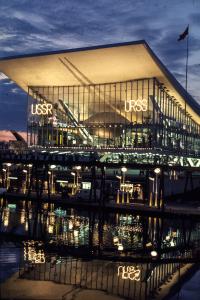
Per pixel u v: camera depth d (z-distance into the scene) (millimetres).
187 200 63281
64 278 23219
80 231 37219
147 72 68875
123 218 46094
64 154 74875
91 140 76812
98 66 70125
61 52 68500
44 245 31062
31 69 76688
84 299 20203
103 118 76000
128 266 26219
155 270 25469
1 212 47469
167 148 75375
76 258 27719
